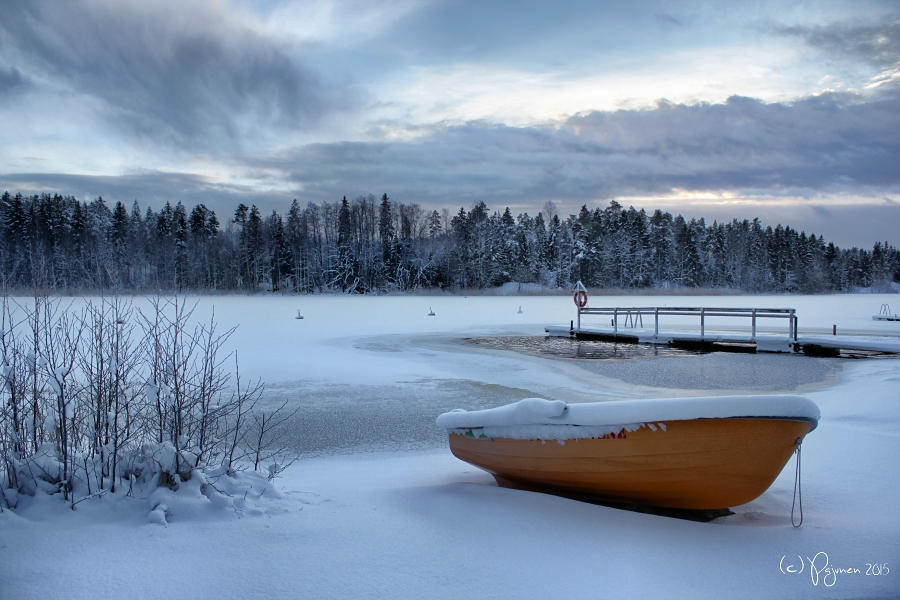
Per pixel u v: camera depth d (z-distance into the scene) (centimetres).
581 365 1546
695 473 402
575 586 299
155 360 526
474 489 476
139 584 295
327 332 2358
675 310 2161
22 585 291
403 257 8512
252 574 308
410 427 859
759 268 10100
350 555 335
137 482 417
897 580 307
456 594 289
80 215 7625
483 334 2373
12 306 1423
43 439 449
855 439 670
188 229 8662
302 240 8669
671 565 325
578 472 441
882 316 3272
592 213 10425
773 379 1327
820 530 384
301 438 795
